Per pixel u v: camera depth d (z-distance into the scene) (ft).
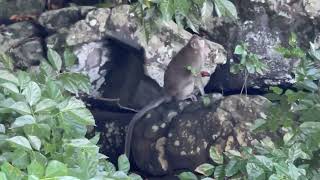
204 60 40.42
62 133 18.17
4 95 18.66
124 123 41.16
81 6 43.37
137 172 38.93
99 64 41.19
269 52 40.83
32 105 17.52
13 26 42.55
